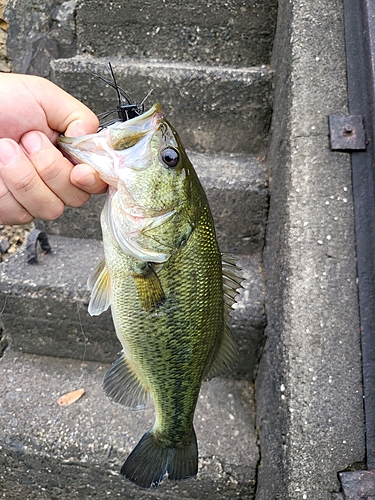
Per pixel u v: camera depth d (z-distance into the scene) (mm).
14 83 330
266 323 506
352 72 501
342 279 436
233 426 502
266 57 645
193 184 349
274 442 430
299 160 477
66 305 536
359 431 390
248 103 608
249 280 544
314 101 495
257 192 563
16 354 580
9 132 334
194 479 469
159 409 376
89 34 661
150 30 648
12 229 651
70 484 497
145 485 369
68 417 507
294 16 528
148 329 348
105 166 319
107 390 370
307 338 420
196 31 642
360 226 449
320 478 378
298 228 456
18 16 706
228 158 628
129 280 342
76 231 614
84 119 351
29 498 513
